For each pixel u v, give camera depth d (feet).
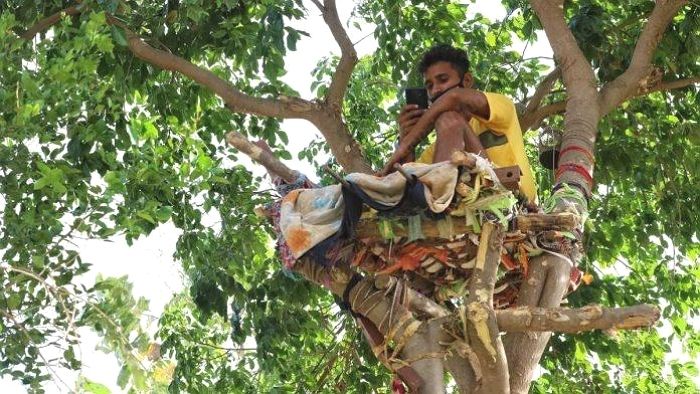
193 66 24.22
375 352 16.30
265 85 28.22
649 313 15.71
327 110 24.18
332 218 15.81
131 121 22.86
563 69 22.39
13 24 21.90
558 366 30.35
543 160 21.22
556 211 18.03
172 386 30.22
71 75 20.53
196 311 30.94
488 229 15.55
